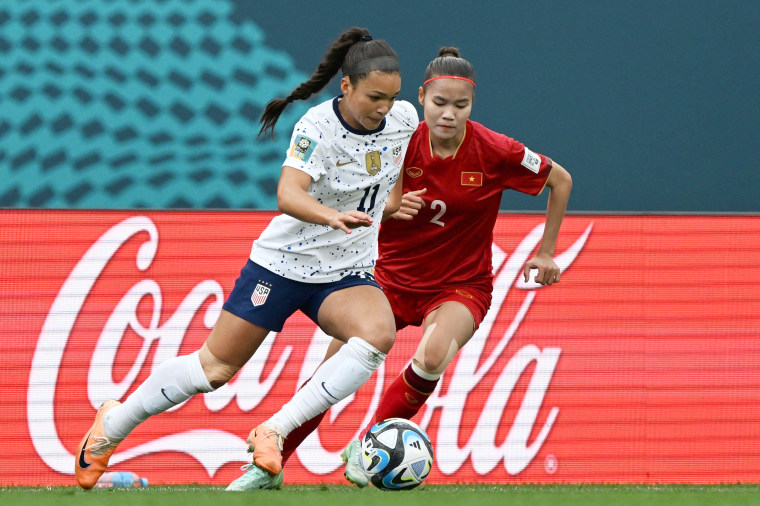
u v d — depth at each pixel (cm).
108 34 2412
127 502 1005
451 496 1088
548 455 1862
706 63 2364
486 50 2342
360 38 1192
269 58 2414
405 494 1122
